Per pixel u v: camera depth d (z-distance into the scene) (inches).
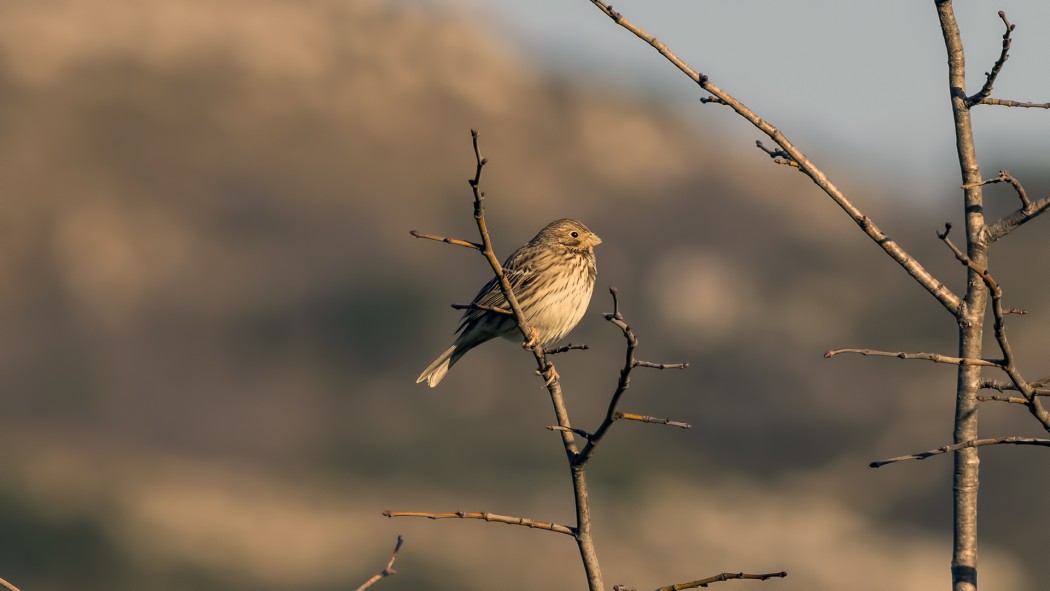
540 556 1256.2
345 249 2407.7
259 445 1777.8
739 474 1667.1
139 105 2790.4
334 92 3120.1
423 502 1515.7
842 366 1878.7
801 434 1706.4
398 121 3127.5
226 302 2241.6
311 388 1942.7
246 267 2340.1
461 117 3257.9
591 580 213.8
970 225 227.3
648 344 2042.3
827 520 1499.8
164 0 3181.6
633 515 1448.1
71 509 1227.2
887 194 2805.1
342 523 1387.8
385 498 1529.3
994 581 1162.0
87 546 1144.8
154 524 1263.5
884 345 1923.0
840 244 2497.5
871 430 1688.0
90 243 2373.3
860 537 1454.2
